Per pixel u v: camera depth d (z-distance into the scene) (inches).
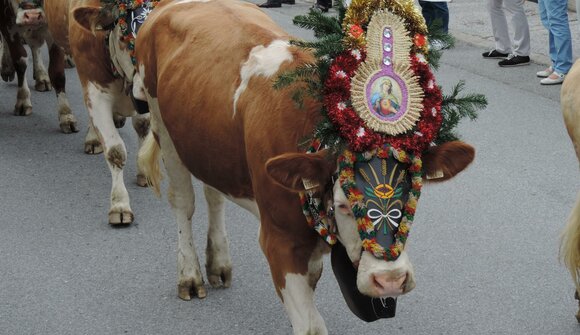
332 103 146.9
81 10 243.6
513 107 361.1
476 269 231.9
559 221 258.8
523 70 412.2
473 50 449.4
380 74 147.7
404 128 146.9
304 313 164.1
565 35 382.6
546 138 326.6
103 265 243.6
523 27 414.3
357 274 148.0
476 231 253.8
